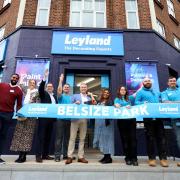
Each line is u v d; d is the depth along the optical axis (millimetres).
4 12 10508
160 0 11172
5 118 4719
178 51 9633
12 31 8734
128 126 5039
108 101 5430
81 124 5109
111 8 9219
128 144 4941
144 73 7793
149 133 4773
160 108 4863
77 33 8227
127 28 8688
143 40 8320
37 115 4828
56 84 7504
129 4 9484
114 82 7629
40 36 8188
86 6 9414
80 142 5062
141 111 4867
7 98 4812
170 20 11328
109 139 5105
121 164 4820
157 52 8266
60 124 5152
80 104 4992
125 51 8086
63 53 7906
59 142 5082
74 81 8008
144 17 8953
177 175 4262
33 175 4105
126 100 5309
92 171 4180
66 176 4125
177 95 5195
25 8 8883
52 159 5340
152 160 4605
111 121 5250
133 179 4180
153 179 4207
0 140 4676
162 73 8148
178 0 13570
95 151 7078
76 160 5293
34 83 5617
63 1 9133
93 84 8078
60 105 4957
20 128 4926
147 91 5211
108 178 4148
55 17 8750
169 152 6293
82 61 7895
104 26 9016
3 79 7906
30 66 7707
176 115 4797
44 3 9234
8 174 4082
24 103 5305
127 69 7789
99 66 7859
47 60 7809
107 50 8031
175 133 5000
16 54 7879
